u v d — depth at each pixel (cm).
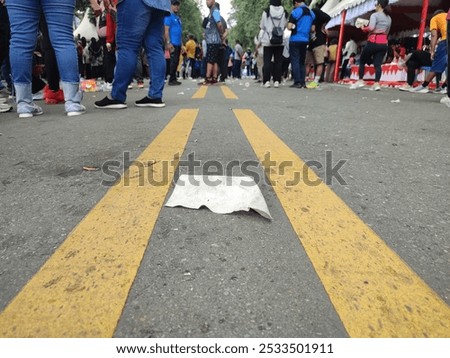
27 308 93
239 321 89
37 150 244
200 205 148
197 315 91
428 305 95
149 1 402
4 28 458
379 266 111
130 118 371
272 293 99
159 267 110
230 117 378
